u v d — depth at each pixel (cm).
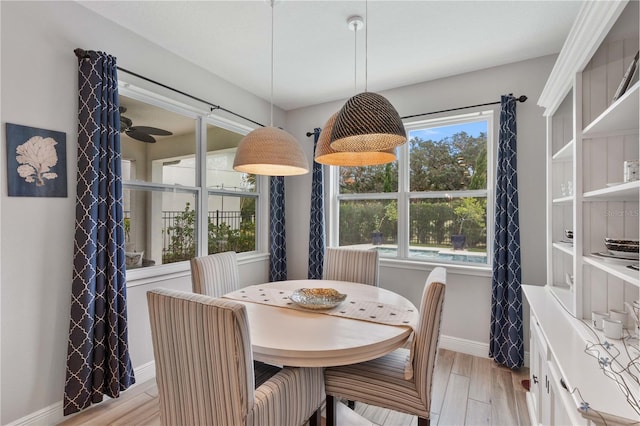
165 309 117
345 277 263
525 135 258
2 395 166
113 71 204
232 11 202
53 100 184
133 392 217
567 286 212
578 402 97
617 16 121
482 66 272
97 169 194
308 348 128
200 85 280
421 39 232
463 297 283
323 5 196
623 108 119
